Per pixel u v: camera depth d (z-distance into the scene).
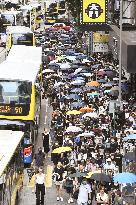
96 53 109.69
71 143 49.31
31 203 43.44
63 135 52.91
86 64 95.69
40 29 196.75
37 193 41.91
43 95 85.75
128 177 36.88
